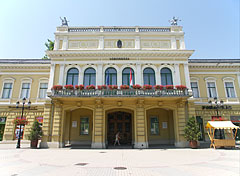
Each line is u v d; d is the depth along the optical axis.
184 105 17.39
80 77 18.41
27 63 20.89
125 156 11.41
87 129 20.02
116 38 19.75
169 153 12.74
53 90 16.66
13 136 19.44
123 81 18.45
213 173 7.01
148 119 20.23
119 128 20.31
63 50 18.67
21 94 20.48
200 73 21.19
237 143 18.86
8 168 7.88
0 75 20.97
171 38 19.84
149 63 18.80
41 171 7.30
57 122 16.91
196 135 15.67
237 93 20.72
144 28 20.27
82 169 7.68
